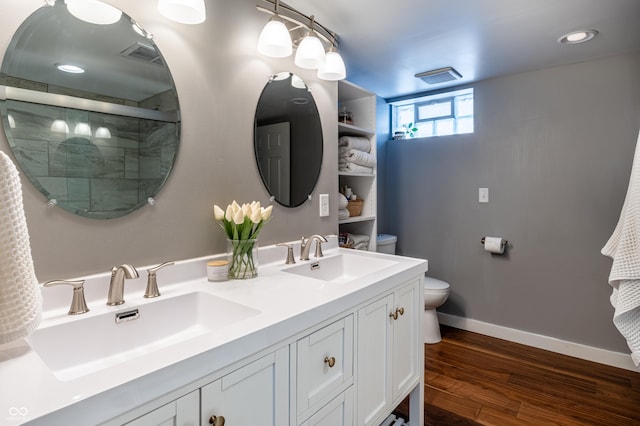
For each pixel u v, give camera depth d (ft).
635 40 6.80
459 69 8.44
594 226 7.92
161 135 3.97
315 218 6.19
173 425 2.21
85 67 3.40
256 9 5.03
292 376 3.07
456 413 6.14
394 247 10.26
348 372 3.78
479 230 9.46
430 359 8.09
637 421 5.87
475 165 9.47
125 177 3.69
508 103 8.90
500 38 6.68
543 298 8.59
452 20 5.98
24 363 2.19
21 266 2.29
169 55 4.02
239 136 4.83
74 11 3.33
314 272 5.43
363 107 8.45
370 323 4.16
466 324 9.74
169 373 2.16
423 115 10.84
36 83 3.11
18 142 3.02
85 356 3.01
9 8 2.96
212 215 4.51
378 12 5.70
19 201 2.33
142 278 3.75
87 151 3.42
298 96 5.81
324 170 6.39
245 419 2.67
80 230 3.38
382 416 4.44
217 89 4.54
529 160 8.66
